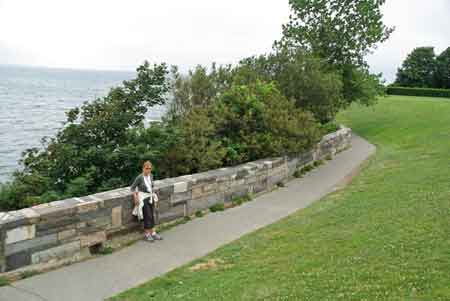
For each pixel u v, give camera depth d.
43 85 148.75
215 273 6.87
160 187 9.48
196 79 15.67
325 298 5.12
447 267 5.40
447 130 21.36
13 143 34.00
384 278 5.39
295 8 29.61
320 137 17.08
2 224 6.61
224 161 13.37
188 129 12.81
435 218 7.36
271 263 6.86
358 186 12.38
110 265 7.53
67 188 10.26
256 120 14.86
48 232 7.21
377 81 30.05
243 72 18.56
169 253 8.11
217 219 10.28
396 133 26.12
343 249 6.79
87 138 11.67
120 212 8.48
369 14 28.22
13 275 6.80
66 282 6.78
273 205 11.64
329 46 29.19
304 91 20.22
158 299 6.07
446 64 73.12
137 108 12.58
